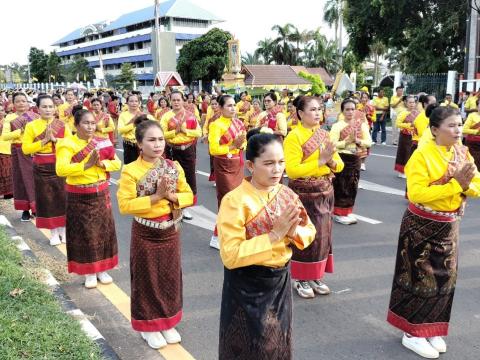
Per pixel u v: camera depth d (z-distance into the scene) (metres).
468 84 18.27
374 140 16.11
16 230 6.97
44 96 6.06
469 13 18.72
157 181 3.68
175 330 4.07
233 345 2.73
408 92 21.25
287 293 2.76
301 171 4.46
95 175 4.80
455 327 4.24
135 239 3.75
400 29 24.61
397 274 3.82
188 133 8.07
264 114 9.69
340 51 47.75
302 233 2.75
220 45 40.00
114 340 4.04
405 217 3.74
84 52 91.81
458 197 3.47
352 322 4.35
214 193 9.46
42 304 4.11
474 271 5.41
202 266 5.70
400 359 3.75
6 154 8.35
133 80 55.78
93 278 5.05
